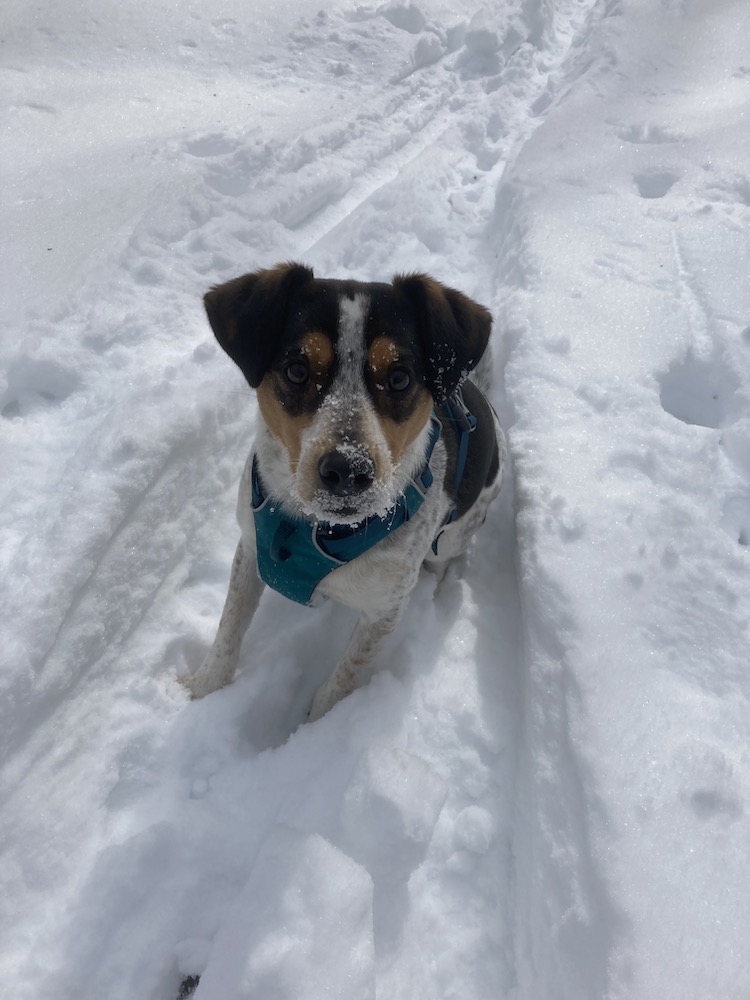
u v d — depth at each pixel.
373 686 0.50
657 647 0.49
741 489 0.60
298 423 0.40
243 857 0.43
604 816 0.41
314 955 0.37
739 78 1.04
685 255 0.77
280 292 0.41
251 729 0.50
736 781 0.42
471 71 1.15
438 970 0.41
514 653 0.54
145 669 0.51
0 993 0.38
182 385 0.60
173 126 0.90
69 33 1.01
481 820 0.45
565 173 0.88
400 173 0.91
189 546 0.58
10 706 0.43
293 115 0.96
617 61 1.07
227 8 1.13
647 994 0.35
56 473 0.55
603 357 0.67
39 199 0.76
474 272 0.83
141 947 0.40
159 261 0.73
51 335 0.64
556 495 0.56
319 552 0.44
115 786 0.47
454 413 0.51
